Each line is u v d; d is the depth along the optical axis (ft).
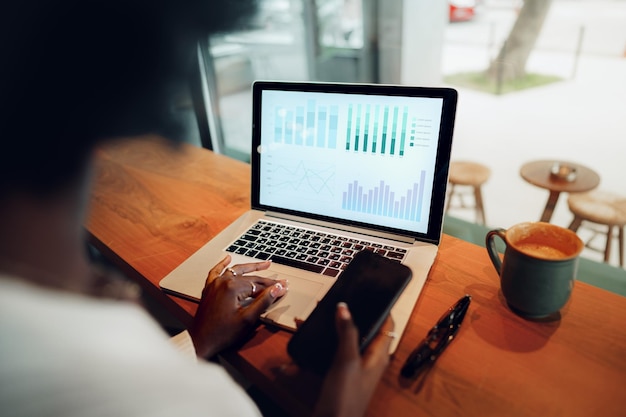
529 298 2.19
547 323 2.31
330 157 3.07
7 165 0.89
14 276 0.96
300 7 11.44
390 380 1.99
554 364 2.06
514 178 11.02
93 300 1.06
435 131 2.73
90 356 0.95
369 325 2.00
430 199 2.83
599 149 12.01
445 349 2.15
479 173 8.23
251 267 2.62
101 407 0.92
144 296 5.11
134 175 4.34
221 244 3.05
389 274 2.35
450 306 2.46
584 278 6.43
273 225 3.24
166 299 2.65
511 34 16.29
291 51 11.78
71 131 0.92
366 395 1.72
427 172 2.80
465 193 9.97
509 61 16.53
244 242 3.04
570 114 14.15
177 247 3.16
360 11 12.66
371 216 3.03
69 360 0.92
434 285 2.64
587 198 7.15
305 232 3.11
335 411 1.58
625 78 16.44
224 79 10.71
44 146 0.91
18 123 0.86
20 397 0.87
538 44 19.92
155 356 1.06
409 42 13.41
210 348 2.19
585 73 17.24
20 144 0.88
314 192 3.18
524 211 9.70
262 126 3.25
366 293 2.22
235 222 3.33
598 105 14.61
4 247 0.95
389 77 13.92
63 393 0.90
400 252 2.81
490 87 16.74
